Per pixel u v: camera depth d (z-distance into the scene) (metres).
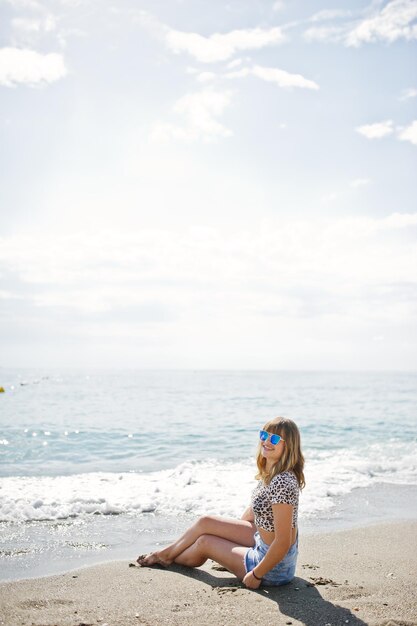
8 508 7.09
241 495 8.05
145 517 6.93
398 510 7.50
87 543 5.83
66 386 48.81
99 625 3.71
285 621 3.79
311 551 5.55
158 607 4.04
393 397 34.16
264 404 27.83
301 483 4.44
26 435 15.13
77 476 9.40
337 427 18.06
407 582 4.62
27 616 3.88
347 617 3.86
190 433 15.97
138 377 85.00
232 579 4.67
